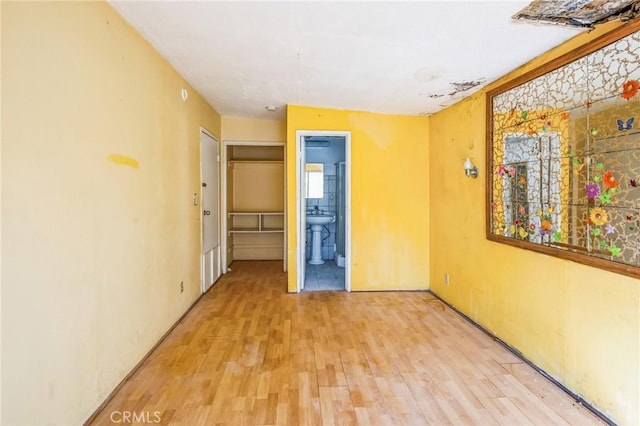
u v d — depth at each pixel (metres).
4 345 1.27
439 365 2.38
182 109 3.20
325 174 5.99
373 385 2.13
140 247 2.38
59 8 1.54
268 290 4.24
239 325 3.11
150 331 2.54
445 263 3.75
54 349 1.53
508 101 2.64
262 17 2.04
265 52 2.56
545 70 2.21
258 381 2.17
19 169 1.33
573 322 2.02
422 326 3.08
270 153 6.05
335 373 2.27
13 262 1.31
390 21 2.02
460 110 3.40
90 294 1.79
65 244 1.60
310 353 2.56
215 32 2.26
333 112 4.04
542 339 2.28
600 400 1.84
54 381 1.53
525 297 2.45
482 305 3.01
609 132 1.83
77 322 1.69
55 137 1.52
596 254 1.88
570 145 2.07
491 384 2.14
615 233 1.78
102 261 1.91
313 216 5.54
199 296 3.86
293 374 2.26
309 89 3.40
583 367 1.95
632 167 1.70
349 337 2.85
